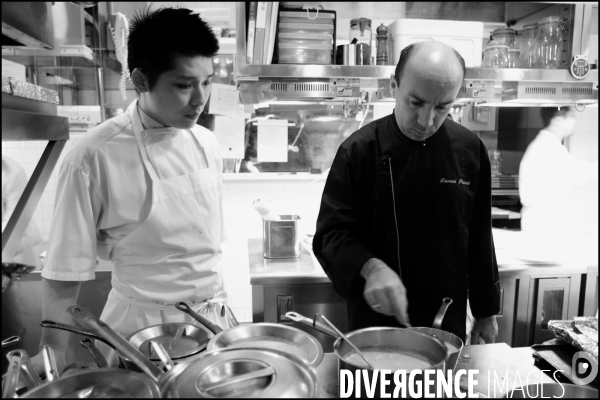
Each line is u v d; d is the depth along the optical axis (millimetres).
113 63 2783
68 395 771
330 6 2553
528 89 2311
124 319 1408
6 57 2311
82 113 2562
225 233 1746
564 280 2236
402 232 1457
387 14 2689
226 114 3201
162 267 1402
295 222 2400
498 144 3879
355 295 1324
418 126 1294
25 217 944
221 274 1566
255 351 849
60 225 1305
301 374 772
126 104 3115
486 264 1569
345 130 3373
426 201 1446
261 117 3297
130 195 1368
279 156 3361
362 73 2133
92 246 1347
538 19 2574
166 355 872
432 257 1456
